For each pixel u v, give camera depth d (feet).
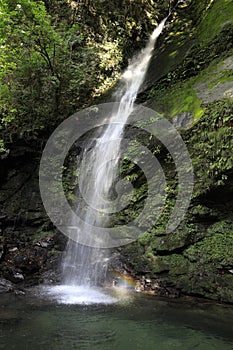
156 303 15.62
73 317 13.82
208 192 17.24
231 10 25.66
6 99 24.03
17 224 23.13
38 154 25.40
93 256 19.79
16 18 22.89
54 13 32.24
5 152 23.88
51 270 19.58
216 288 15.99
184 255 17.61
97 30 33.22
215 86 20.35
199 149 18.01
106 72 32.24
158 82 26.68
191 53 25.67
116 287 17.71
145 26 37.55
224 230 17.28
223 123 16.96
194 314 14.34
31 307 14.76
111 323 13.30
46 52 23.93
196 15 32.96
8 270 19.07
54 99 26.32
